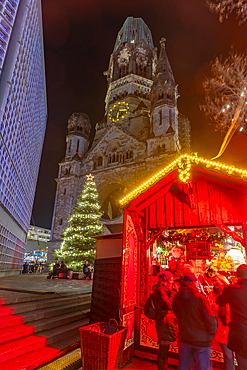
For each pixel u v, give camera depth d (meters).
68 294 11.08
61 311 9.20
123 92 52.97
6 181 17.67
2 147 15.22
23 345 5.97
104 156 41.97
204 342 4.07
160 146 35.94
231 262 8.99
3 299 7.74
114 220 35.59
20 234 27.77
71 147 46.16
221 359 5.45
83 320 9.70
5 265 21.36
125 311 6.31
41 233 96.12
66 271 22.73
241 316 4.25
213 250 10.47
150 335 6.49
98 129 53.72
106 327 5.83
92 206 30.41
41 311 8.26
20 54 15.07
